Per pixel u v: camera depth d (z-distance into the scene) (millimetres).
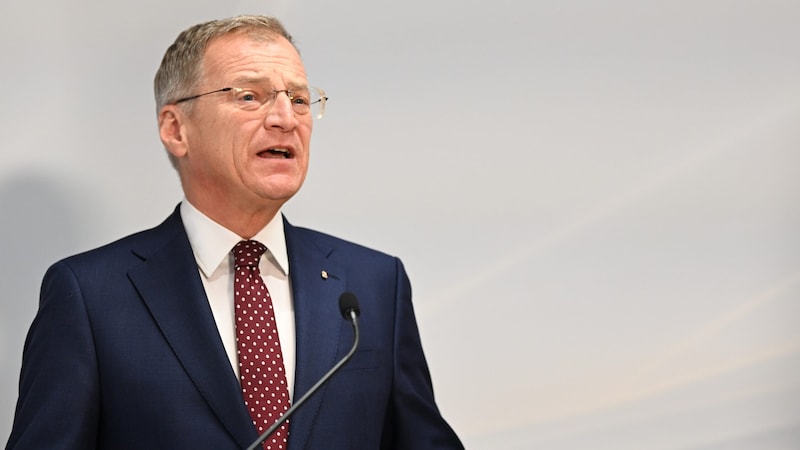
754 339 8242
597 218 8328
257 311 6297
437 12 8391
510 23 8383
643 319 8266
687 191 8320
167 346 6039
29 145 7965
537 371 8234
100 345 5996
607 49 8391
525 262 8305
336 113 8312
